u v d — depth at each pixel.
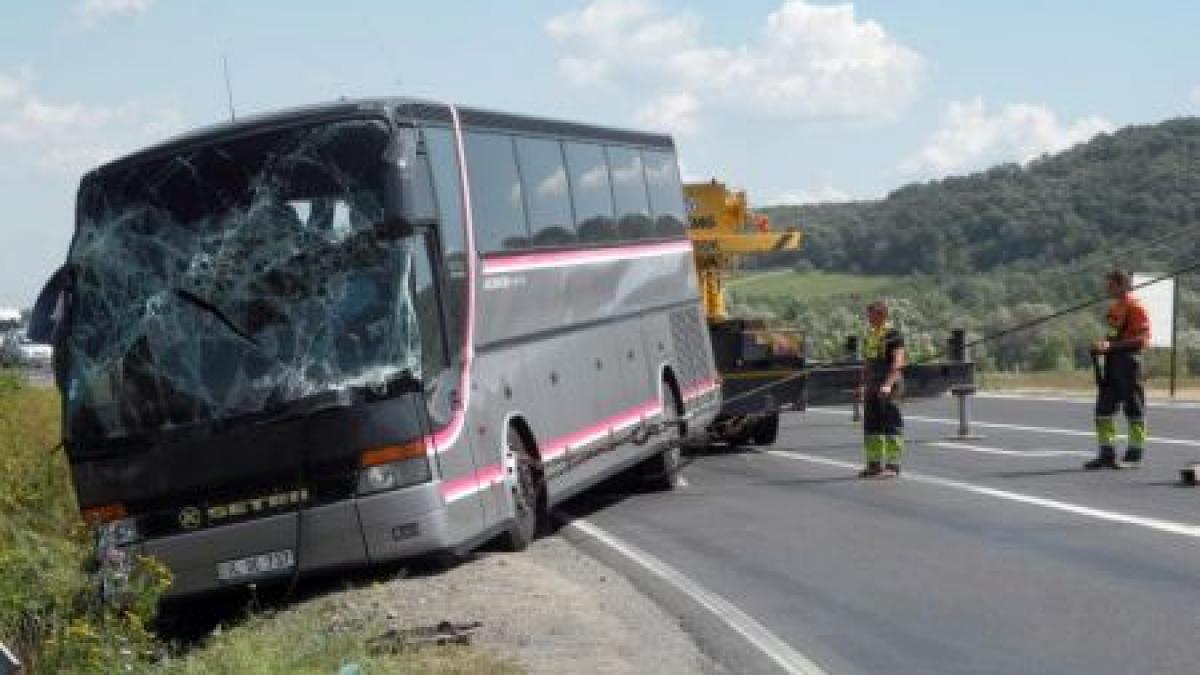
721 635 11.09
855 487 19.42
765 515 17.27
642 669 10.05
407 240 13.43
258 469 13.28
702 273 29.05
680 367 21.86
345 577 13.91
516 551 15.46
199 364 13.45
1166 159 76.38
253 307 13.43
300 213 13.48
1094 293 62.19
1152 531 14.45
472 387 14.41
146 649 11.96
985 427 28.06
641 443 19.61
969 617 11.29
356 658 10.23
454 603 12.23
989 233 77.88
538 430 16.14
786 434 29.19
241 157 13.63
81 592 12.88
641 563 14.41
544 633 11.15
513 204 16.20
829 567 13.68
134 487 13.47
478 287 14.85
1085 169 79.31
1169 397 34.12
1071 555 13.49
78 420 13.60
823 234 82.81
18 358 25.19
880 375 20.44
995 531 15.03
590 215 18.72
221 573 13.32
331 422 13.20
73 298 13.77
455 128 15.04
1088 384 42.69
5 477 18.66
